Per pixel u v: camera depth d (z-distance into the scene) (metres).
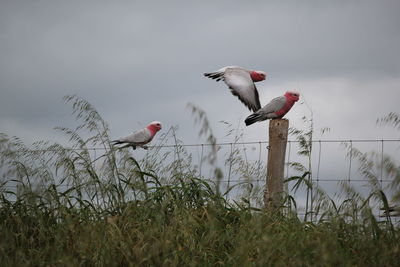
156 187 11.98
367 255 10.06
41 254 10.42
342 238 10.73
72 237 10.91
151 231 10.33
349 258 9.79
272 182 12.31
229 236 10.80
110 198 12.02
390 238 10.68
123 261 10.30
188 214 11.05
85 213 11.64
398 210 10.90
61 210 11.63
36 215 11.68
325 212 11.09
